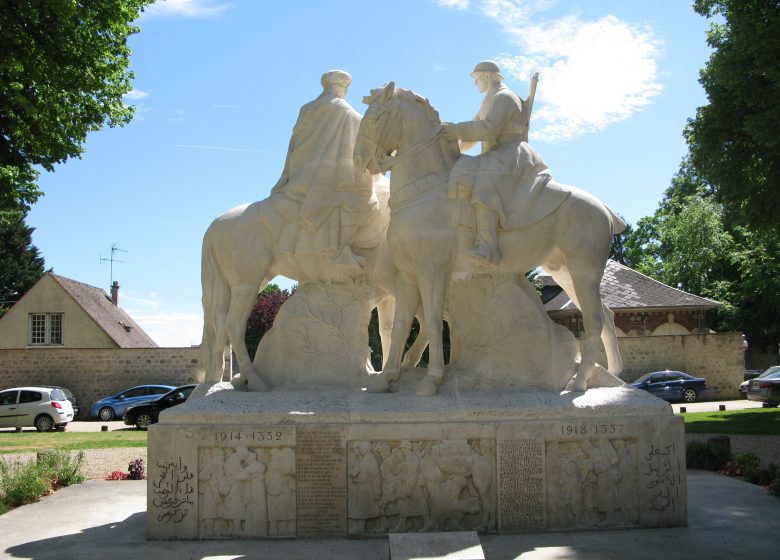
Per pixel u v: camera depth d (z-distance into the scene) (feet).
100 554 19.95
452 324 24.48
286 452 21.61
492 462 21.71
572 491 21.74
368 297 25.20
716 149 52.39
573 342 24.04
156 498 21.40
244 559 19.24
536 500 21.61
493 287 24.02
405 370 23.80
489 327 23.88
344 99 26.25
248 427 21.59
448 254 22.66
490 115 23.53
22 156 49.26
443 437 21.66
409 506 21.47
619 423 22.03
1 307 129.90
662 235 150.10
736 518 23.16
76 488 31.01
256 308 92.02
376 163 23.43
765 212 53.11
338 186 24.79
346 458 21.57
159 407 68.03
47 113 47.14
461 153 25.04
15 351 88.17
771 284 97.45
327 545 20.49
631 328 97.96
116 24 47.91
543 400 22.26
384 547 20.15
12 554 20.18
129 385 87.97
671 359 85.66
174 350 88.28
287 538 21.30
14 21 41.14
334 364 24.73
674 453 22.09
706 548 19.67
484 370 23.59
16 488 27.89
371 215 25.09
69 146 50.57
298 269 25.07
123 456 43.42
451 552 17.01
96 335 106.42
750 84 46.62
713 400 84.28
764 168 50.93
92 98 51.44
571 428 21.86
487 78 24.64
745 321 107.96
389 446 21.71
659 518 21.93
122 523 23.95
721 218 138.31
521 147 23.59
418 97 23.35
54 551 20.40
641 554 19.10
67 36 44.68
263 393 23.00
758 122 45.52
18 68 41.42
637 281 102.89
